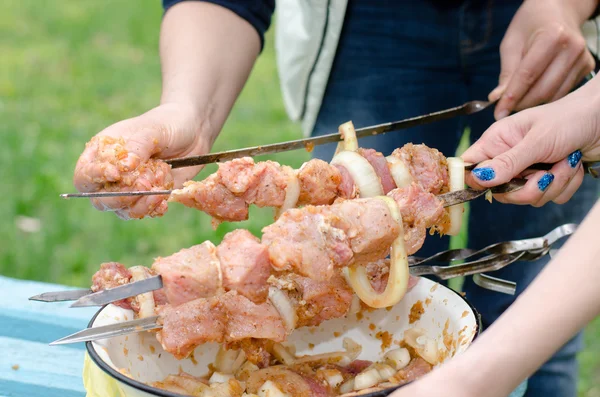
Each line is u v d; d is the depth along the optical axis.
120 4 4.98
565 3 1.22
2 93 3.50
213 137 1.15
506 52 1.23
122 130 0.99
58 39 4.33
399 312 1.02
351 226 0.89
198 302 0.93
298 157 2.78
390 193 0.96
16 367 1.06
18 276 2.14
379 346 1.03
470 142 1.41
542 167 1.04
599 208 0.80
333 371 0.98
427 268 1.01
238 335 0.93
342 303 0.97
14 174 2.71
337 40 1.31
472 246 1.40
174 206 2.52
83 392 1.03
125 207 1.00
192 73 1.15
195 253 0.87
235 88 1.20
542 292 0.79
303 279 0.95
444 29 1.32
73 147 2.97
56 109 3.36
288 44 1.36
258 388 0.95
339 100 1.36
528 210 1.32
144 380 0.94
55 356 1.09
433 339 0.98
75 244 2.31
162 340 0.92
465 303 0.96
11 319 1.13
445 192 1.02
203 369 0.99
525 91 1.20
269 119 3.23
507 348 0.78
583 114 1.02
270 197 0.95
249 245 0.87
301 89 1.37
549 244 1.02
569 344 1.31
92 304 0.85
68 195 0.92
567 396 1.33
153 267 0.87
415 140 1.34
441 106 1.36
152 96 3.54
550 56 1.18
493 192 1.02
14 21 4.62
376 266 1.00
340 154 0.98
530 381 1.32
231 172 0.94
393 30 1.32
